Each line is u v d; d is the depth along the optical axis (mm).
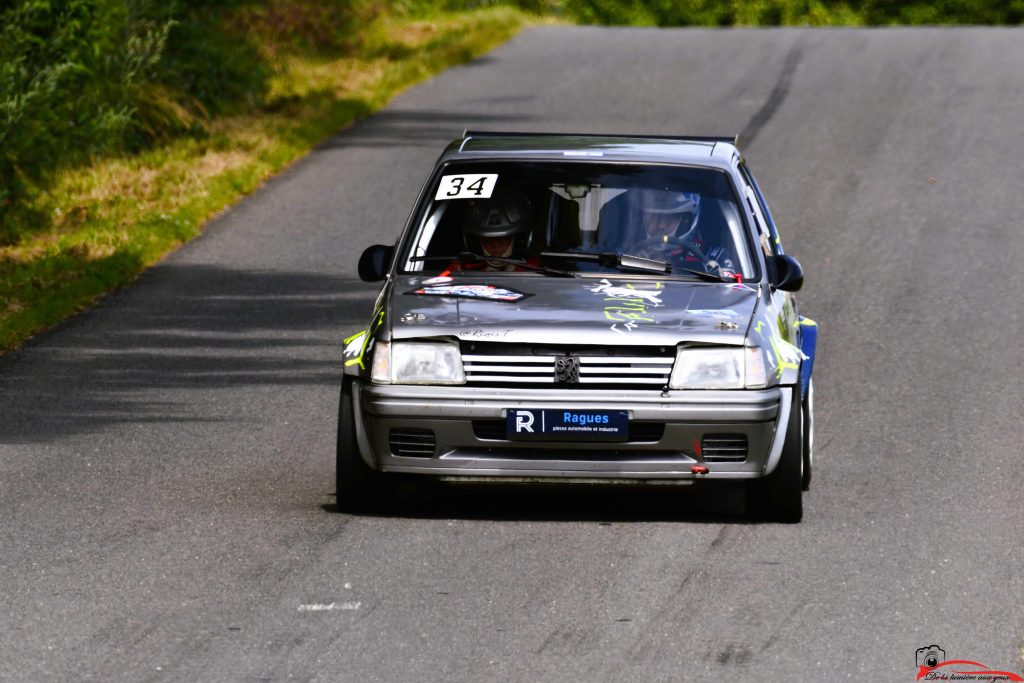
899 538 28406
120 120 72875
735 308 29266
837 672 21656
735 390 27938
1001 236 60562
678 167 32500
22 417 37625
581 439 27719
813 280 54781
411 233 31891
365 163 75688
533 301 29234
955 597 25062
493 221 31344
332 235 61781
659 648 22500
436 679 21172
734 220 31703
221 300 51750
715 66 105938
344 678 21188
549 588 25172
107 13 76125
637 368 27891
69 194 66000
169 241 59906
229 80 89688
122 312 49906
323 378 42062
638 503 31109
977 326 48688
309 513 29656
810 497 31484
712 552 27344
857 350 46094
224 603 24344
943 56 107438
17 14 69250
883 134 80750
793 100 91562
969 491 31969
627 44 119812
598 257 30875
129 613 23859
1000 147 77125
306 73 103438
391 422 28094
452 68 108438
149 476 32406
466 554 27031
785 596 24938
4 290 50594
